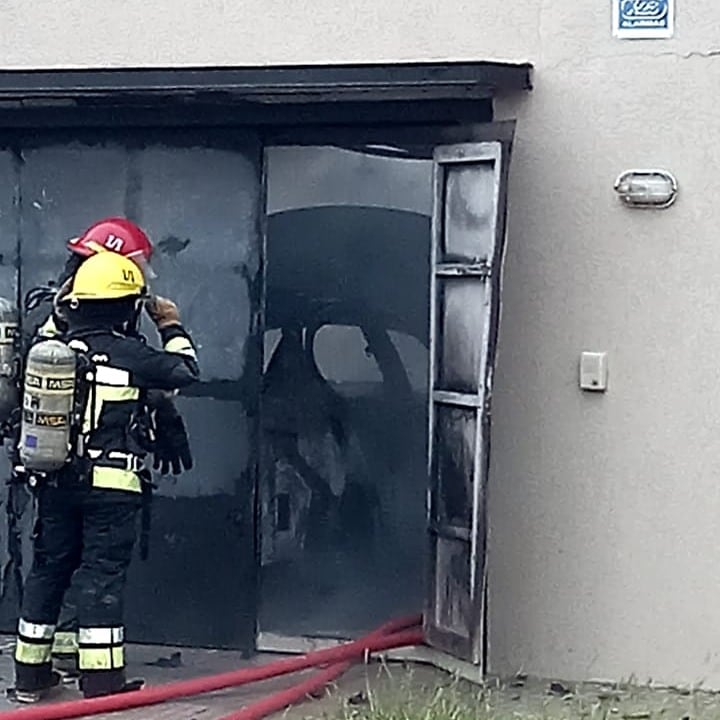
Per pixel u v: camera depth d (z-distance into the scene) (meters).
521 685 8.73
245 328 9.31
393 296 9.12
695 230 8.53
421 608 9.17
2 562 9.68
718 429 8.56
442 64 8.23
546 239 8.70
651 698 8.52
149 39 9.21
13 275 9.59
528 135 8.69
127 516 8.34
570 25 8.62
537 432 8.78
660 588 8.68
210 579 9.43
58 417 8.02
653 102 8.54
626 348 8.65
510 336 8.79
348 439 9.23
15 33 9.34
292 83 8.30
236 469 9.37
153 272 9.38
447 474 8.73
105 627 8.30
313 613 9.32
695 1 8.47
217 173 9.28
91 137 9.44
